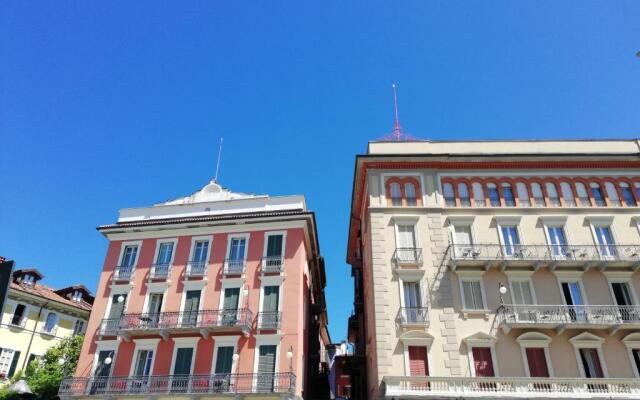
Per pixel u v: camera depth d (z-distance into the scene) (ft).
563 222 93.56
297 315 92.79
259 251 101.45
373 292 88.02
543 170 100.01
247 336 91.61
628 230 92.84
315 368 117.91
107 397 87.30
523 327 81.20
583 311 82.28
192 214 112.16
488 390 74.74
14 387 54.44
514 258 87.25
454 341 81.20
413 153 102.53
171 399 86.22
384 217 94.89
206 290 98.73
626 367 79.05
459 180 99.45
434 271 88.33
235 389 84.89
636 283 86.79
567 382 75.10
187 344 92.99
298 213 102.53
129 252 108.17
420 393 73.46
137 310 99.04
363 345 113.60
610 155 98.32
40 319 129.18
